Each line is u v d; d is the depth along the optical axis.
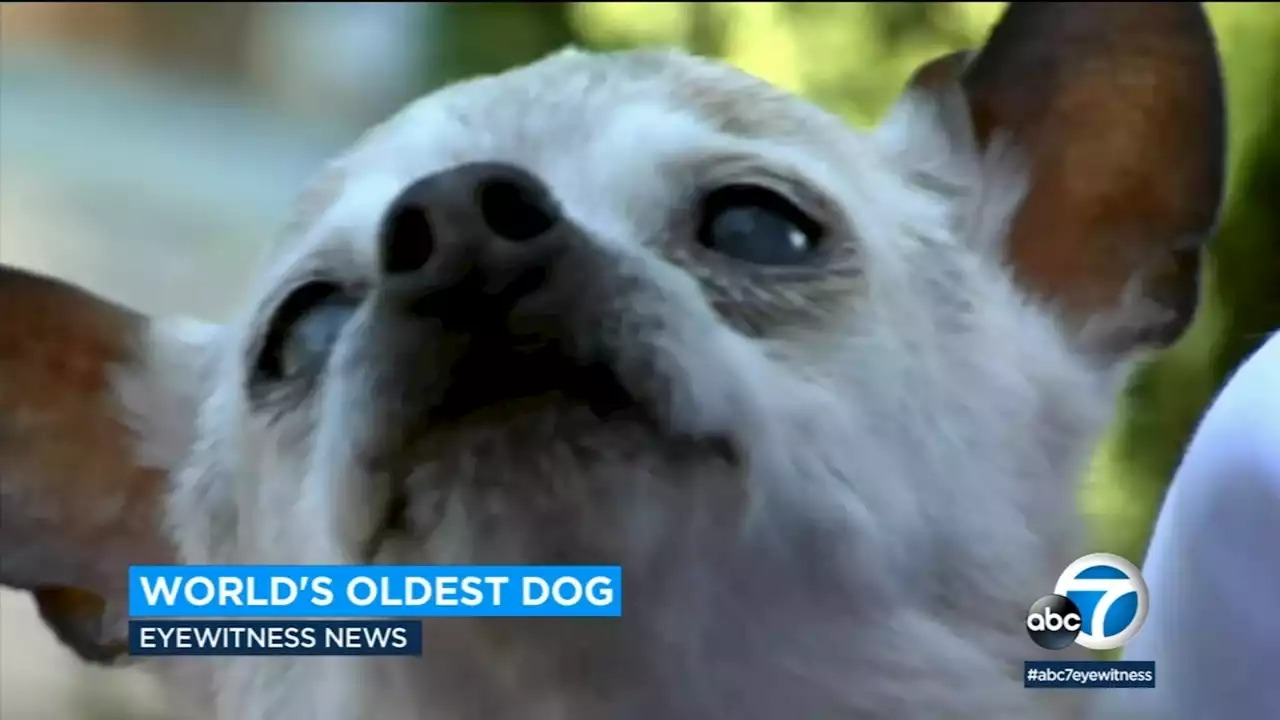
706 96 1.15
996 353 1.18
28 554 1.42
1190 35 1.30
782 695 0.96
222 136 3.28
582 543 0.84
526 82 1.15
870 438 1.02
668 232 1.04
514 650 0.89
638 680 0.91
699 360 0.88
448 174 0.85
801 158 1.12
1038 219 1.34
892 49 2.54
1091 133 1.36
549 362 0.85
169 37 3.34
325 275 1.08
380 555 0.88
